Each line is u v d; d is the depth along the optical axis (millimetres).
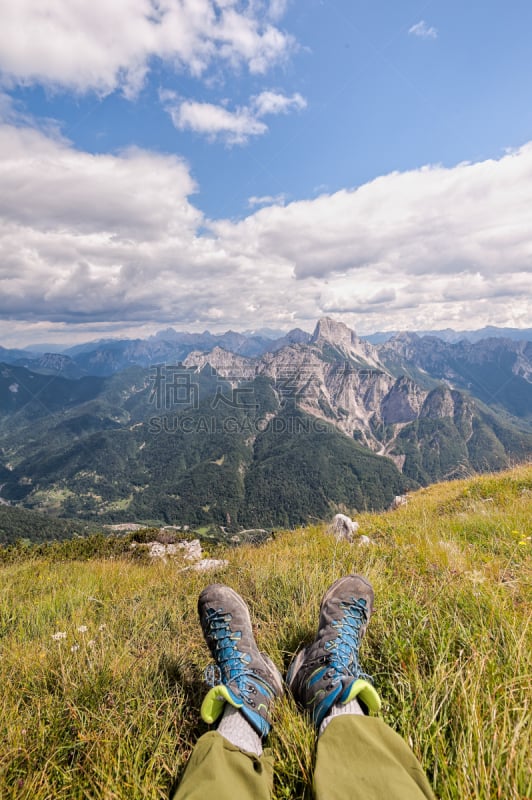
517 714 1831
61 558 12352
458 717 1851
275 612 3621
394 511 11578
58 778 1912
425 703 1991
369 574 4059
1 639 4027
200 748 1623
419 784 1473
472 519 6742
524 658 2236
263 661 2436
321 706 1945
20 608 5004
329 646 2369
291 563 5172
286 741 1884
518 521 6074
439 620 2832
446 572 3889
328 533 8375
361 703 2053
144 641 3539
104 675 2705
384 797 1383
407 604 3141
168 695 2508
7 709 2430
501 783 1503
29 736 2184
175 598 4777
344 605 2736
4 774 1910
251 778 1517
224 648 2457
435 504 11375
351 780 1459
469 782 1527
